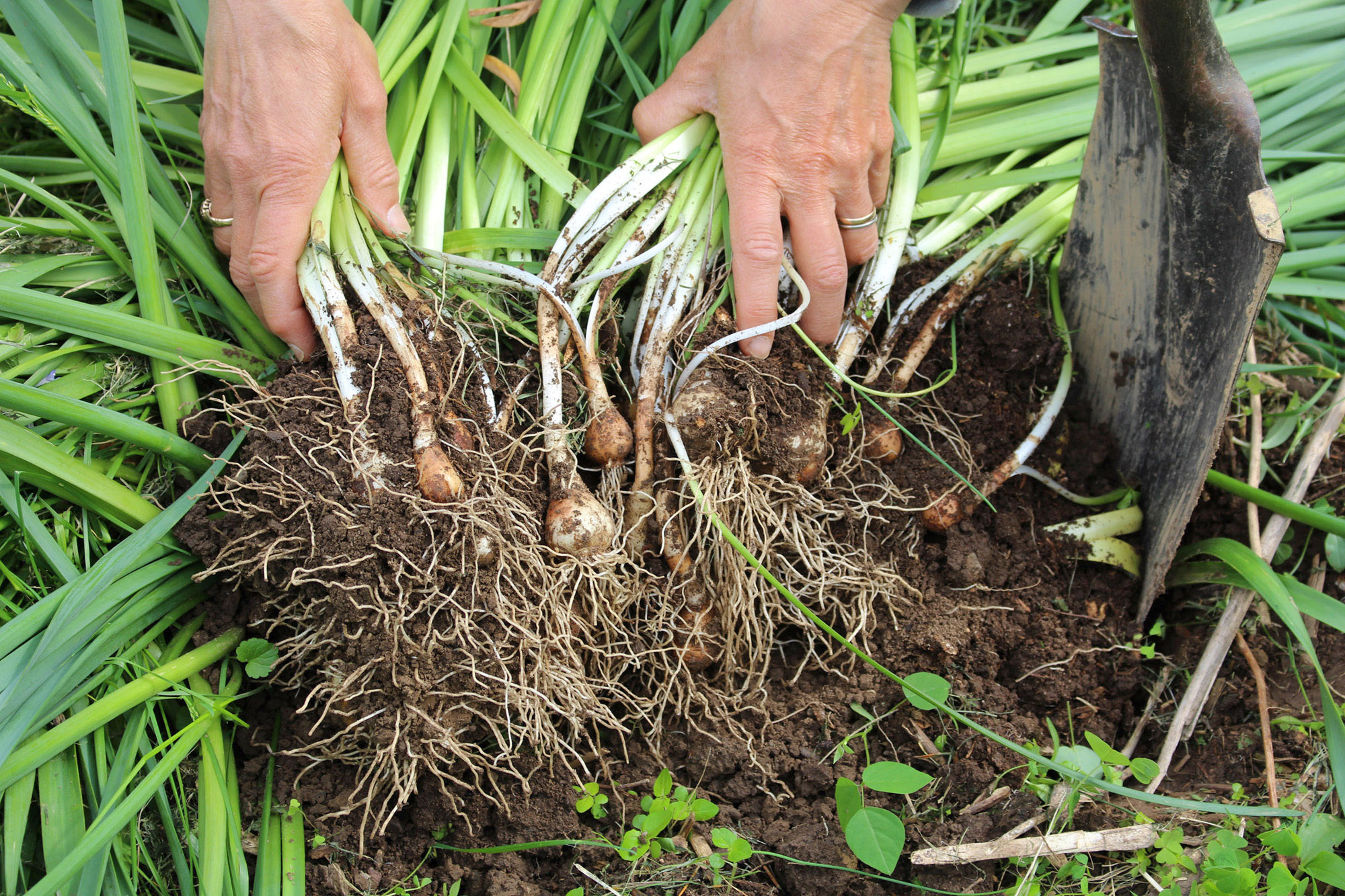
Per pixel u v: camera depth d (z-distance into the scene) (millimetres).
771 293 1178
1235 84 1010
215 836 1013
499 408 1219
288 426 1085
